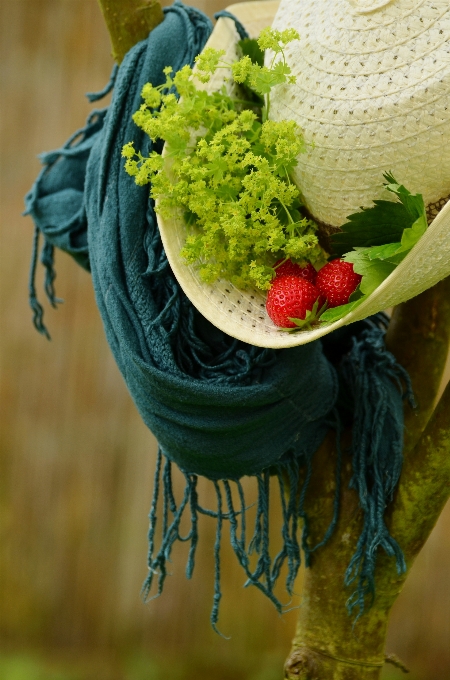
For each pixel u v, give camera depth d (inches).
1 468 115.1
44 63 113.9
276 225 40.3
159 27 43.8
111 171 43.0
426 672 109.3
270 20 46.6
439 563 109.3
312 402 43.2
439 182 38.9
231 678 110.1
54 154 47.0
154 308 42.5
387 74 38.6
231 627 110.6
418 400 45.6
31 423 114.8
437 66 38.1
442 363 45.9
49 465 114.8
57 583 115.6
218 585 43.0
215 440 42.3
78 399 114.3
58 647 115.7
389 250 38.7
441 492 42.8
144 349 42.2
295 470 43.7
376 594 43.9
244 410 42.1
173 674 111.3
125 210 42.6
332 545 44.2
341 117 39.1
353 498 44.1
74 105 114.3
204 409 41.9
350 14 39.1
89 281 113.8
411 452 43.1
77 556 114.6
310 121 39.7
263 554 43.2
